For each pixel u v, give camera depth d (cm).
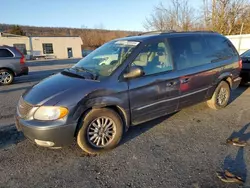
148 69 337
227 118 425
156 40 355
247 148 308
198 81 401
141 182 242
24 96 308
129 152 305
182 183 238
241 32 1873
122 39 393
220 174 250
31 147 321
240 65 502
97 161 285
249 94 609
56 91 285
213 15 1991
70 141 281
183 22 2188
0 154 303
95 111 292
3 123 416
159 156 293
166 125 395
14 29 4566
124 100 311
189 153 298
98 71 329
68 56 4009
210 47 435
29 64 2047
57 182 245
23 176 256
